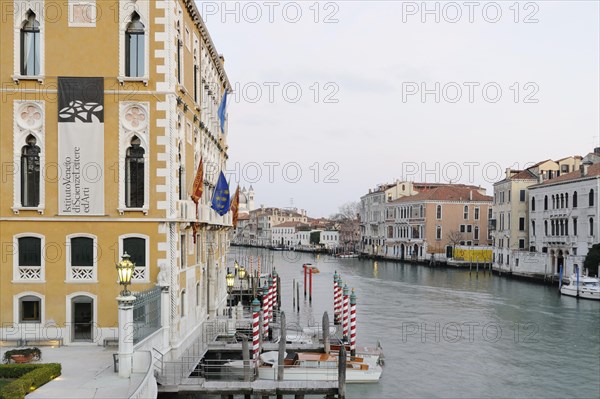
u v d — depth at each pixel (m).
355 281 67.31
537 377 25.86
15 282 19.73
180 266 21.48
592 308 44.44
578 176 59.12
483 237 93.31
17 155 19.88
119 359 15.91
